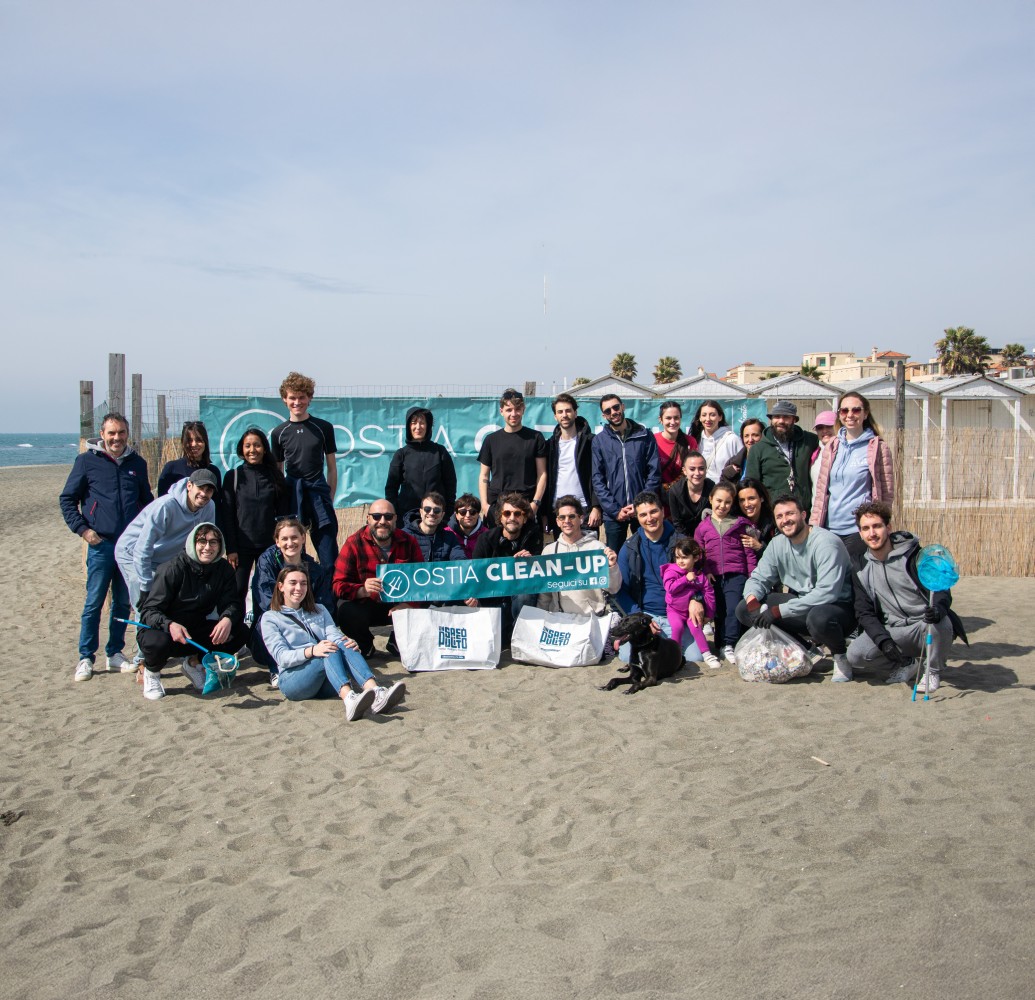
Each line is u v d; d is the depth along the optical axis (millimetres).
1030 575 11195
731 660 7102
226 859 4023
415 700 6410
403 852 4012
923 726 5387
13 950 3348
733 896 3482
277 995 3006
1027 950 3029
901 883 3512
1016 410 21734
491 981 3012
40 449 126000
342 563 7480
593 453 8422
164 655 6523
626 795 4539
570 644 7262
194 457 7480
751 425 8430
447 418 11281
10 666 7664
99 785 4934
